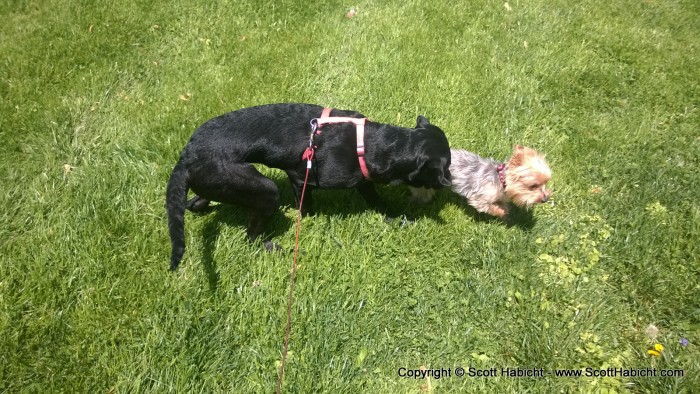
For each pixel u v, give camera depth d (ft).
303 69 5.25
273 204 3.52
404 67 5.33
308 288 3.45
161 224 3.77
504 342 3.26
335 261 3.67
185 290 3.36
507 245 3.82
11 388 2.79
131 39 5.55
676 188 4.25
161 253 3.58
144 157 4.29
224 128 3.41
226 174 3.28
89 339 3.06
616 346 3.24
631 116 5.08
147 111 4.71
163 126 4.54
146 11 5.96
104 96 4.89
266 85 5.04
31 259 3.45
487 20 6.17
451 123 4.78
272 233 3.90
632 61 5.78
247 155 3.43
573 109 5.11
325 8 6.22
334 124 3.59
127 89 5.08
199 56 5.45
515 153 3.99
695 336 3.26
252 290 3.42
